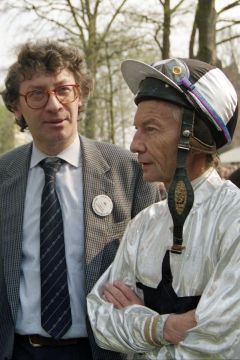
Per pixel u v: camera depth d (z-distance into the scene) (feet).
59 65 8.20
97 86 50.47
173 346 5.53
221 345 5.13
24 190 8.44
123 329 5.87
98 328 6.14
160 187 8.86
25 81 8.32
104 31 46.65
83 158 8.51
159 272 5.90
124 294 6.20
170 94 5.72
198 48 29.04
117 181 8.48
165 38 38.70
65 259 8.07
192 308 5.59
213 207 5.72
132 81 6.32
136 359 6.31
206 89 5.75
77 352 7.99
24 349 8.07
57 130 8.25
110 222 8.23
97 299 6.39
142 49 46.34
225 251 5.35
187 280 5.63
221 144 5.98
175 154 5.78
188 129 5.66
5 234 8.32
